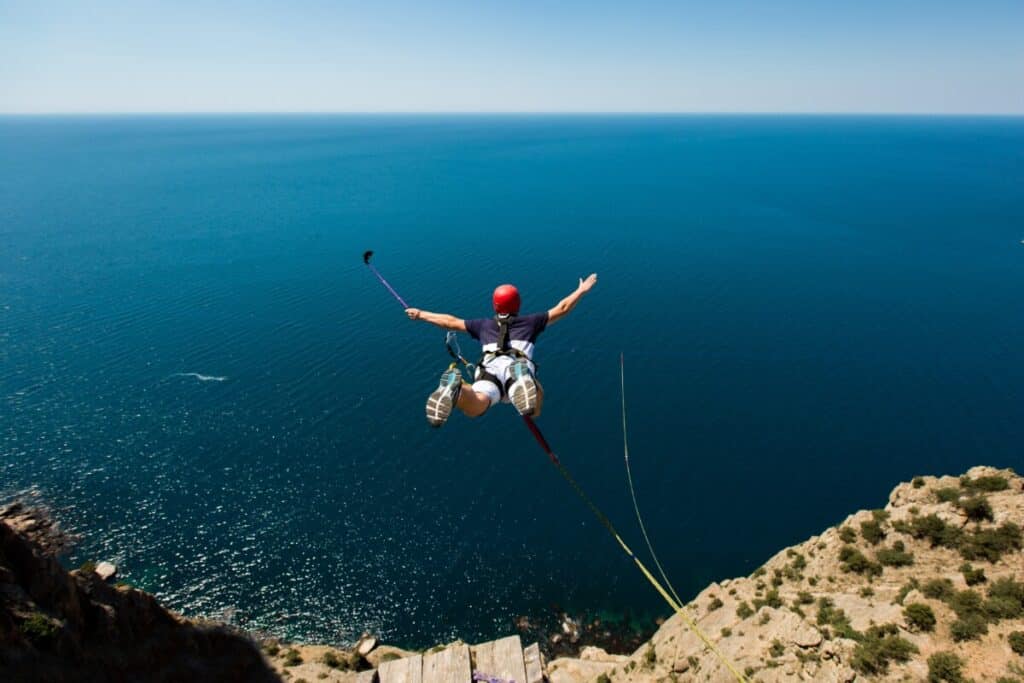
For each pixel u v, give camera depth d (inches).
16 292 3919.8
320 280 4256.9
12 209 6722.4
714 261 4926.2
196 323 3494.1
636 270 4658.0
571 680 1455.5
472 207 6904.5
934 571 1264.8
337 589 1860.2
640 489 2252.7
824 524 2098.9
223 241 5305.1
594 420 2652.6
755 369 3129.9
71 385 2783.0
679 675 1248.8
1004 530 1240.8
